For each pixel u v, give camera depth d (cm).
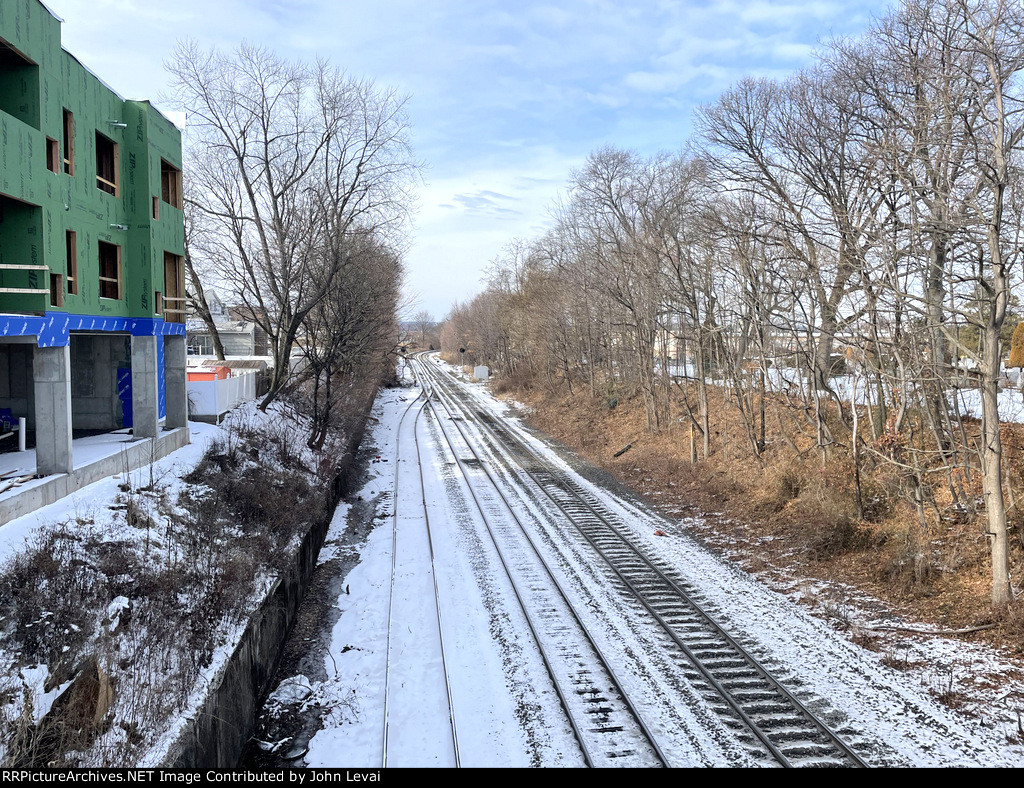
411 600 1384
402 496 2261
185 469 1661
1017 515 1337
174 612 976
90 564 1002
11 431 1830
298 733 941
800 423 2280
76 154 1550
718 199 2405
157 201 1930
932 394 1553
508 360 6412
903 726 899
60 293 1450
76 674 762
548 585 1440
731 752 853
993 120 1109
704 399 2438
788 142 2145
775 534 1712
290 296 3106
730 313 2392
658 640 1177
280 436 2405
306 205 3017
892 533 1484
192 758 749
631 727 912
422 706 987
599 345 3966
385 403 5162
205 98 2852
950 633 1127
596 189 3419
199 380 2531
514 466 2762
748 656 1092
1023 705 921
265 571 1257
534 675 1062
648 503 2147
